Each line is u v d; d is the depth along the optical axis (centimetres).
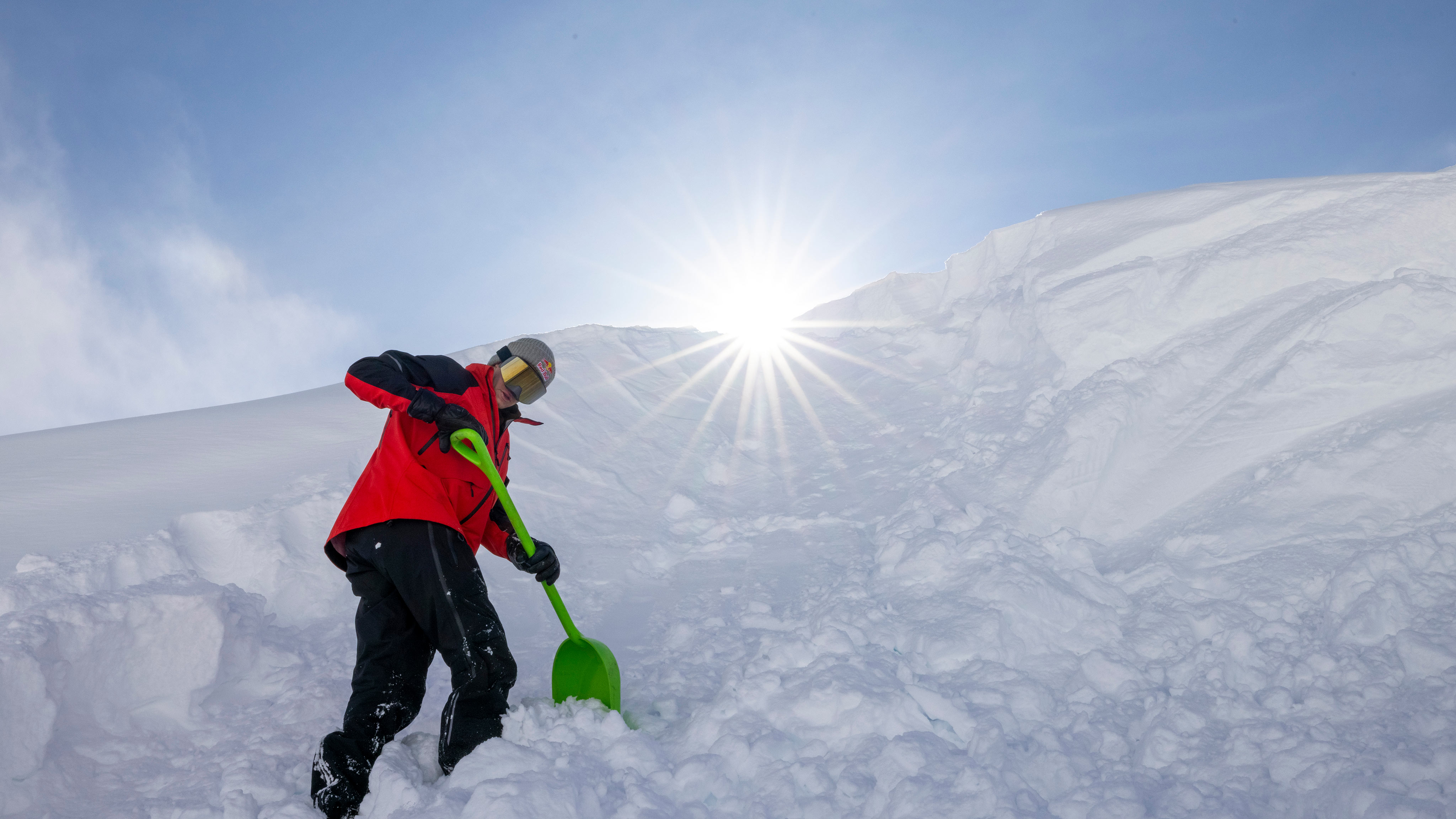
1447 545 234
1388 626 214
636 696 243
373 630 206
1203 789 170
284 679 263
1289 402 342
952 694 216
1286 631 223
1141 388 382
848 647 239
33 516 362
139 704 238
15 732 206
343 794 186
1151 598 259
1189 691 206
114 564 311
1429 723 174
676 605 319
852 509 402
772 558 357
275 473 411
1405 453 282
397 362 213
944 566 294
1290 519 279
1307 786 167
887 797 175
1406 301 347
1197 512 311
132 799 203
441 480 212
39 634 222
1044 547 295
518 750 192
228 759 214
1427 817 147
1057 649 242
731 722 208
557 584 344
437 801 176
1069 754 189
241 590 286
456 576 202
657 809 175
